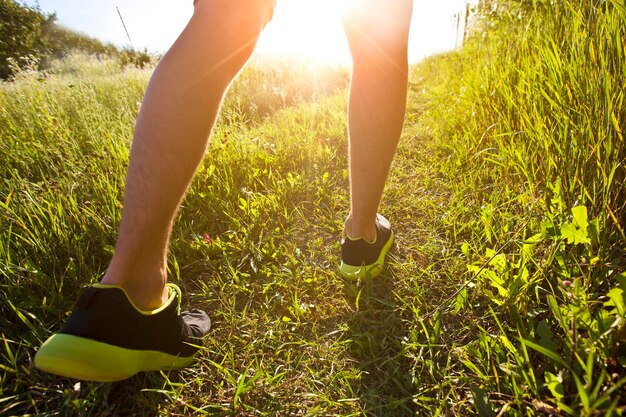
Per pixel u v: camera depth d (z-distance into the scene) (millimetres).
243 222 1686
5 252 1260
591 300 850
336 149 2373
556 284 1030
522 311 979
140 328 810
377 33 969
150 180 719
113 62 6340
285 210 1713
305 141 2432
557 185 1163
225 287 1332
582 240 918
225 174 1951
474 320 1047
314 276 1333
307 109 3338
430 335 1049
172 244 1493
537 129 1479
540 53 1630
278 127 2896
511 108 1843
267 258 1483
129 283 778
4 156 2141
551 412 667
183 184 752
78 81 3217
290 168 2191
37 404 920
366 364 993
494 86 2070
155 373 982
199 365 1021
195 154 749
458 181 1841
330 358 1028
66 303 1185
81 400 897
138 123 731
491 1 3090
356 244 1248
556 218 1104
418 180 1966
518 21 2492
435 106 3258
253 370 1006
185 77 718
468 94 2436
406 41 1004
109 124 2482
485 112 2084
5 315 1137
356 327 1115
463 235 1469
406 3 961
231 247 1504
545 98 1519
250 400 924
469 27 3576
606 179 1034
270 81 4762
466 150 1999
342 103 3545
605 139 1099
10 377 977
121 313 761
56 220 1435
